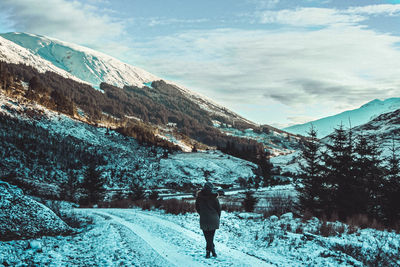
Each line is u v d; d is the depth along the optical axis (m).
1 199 9.45
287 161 192.25
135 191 42.03
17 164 65.19
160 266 6.08
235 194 64.00
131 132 141.75
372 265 7.59
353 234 11.28
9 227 8.64
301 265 6.96
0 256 5.76
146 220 14.69
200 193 7.49
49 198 29.31
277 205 19.75
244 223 14.03
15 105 108.50
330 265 6.90
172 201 21.92
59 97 169.50
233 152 145.25
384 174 19.73
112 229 11.42
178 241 9.10
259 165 125.69
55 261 6.09
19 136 80.69
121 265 6.08
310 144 24.81
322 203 20.20
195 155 121.06
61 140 95.69
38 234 9.17
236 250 8.32
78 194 40.66
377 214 18.00
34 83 162.50
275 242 9.38
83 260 6.41
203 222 7.21
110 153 102.06
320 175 22.55
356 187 18.78
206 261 6.67
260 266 6.49
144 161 103.38
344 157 20.25
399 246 9.92
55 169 71.94
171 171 96.19
